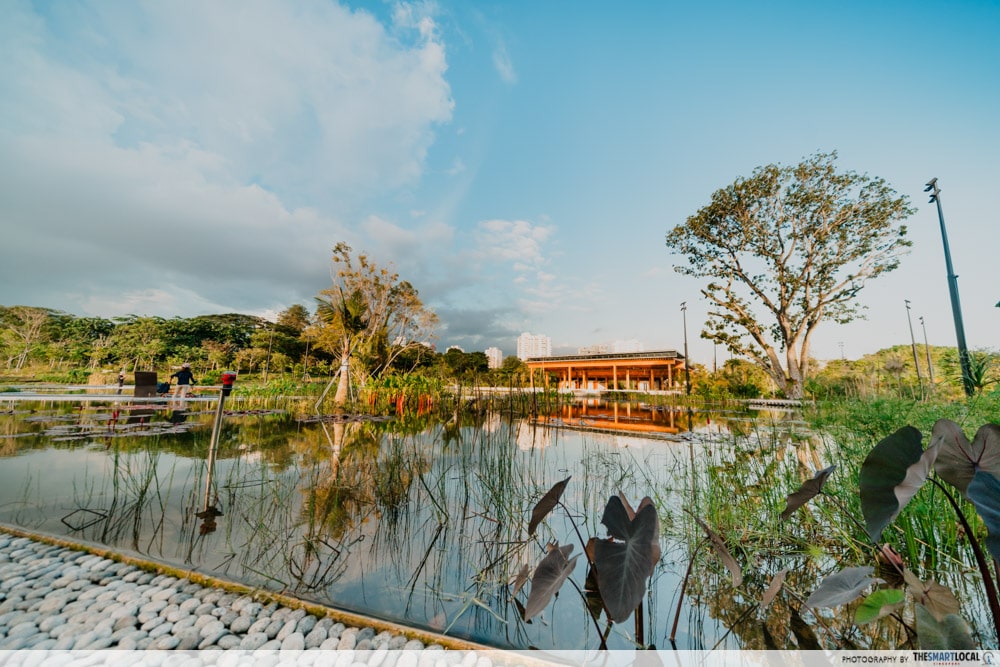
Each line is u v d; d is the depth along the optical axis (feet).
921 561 5.84
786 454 12.05
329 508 8.07
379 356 40.88
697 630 4.34
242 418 22.54
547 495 4.92
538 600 3.80
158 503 8.08
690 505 7.79
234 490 9.00
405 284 40.63
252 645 3.99
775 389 55.47
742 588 5.34
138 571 5.40
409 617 4.53
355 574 5.48
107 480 9.52
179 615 4.45
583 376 108.37
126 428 17.44
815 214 52.54
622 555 3.51
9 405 27.63
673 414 30.60
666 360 87.71
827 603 3.62
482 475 10.32
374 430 18.86
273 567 5.61
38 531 6.57
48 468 10.53
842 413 11.41
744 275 56.39
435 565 5.80
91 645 3.91
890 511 3.34
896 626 4.35
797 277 53.16
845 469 8.31
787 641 4.13
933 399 11.18
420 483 9.87
